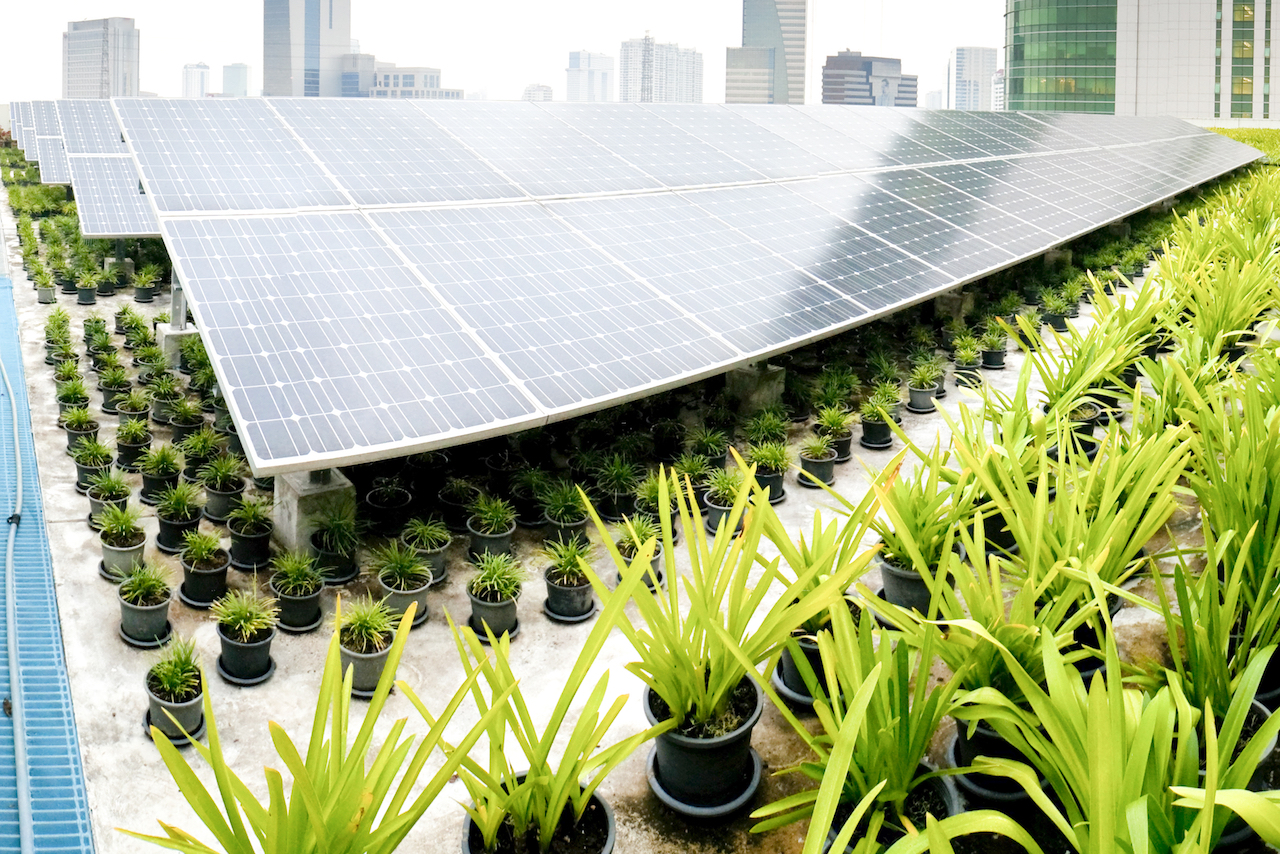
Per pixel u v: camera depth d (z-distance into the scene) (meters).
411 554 8.02
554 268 11.85
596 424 11.62
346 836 3.70
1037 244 18.31
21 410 12.59
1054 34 84.31
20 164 34.50
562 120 19.09
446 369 9.10
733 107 24.12
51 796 5.79
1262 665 4.24
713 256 13.63
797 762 6.10
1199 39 79.06
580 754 4.55
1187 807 3.66
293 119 15.64
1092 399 10.88
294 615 7.66
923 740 4.58
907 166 22.45
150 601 7.42
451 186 13.96
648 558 4.85
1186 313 12.12
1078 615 5.14
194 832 5.55
